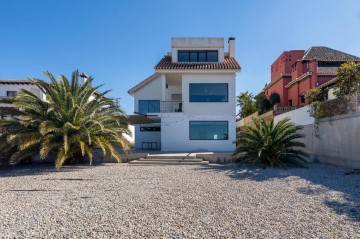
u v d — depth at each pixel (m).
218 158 17.64
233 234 5.17
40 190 9.51
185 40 25.42
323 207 6.89
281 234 5.12
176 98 29.12
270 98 34.69
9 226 5.79
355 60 31.30
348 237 4.94
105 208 7.11
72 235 5.25
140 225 5.75
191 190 9.21
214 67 23.31
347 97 13.82
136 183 10.67
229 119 23.16
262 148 14.52
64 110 15.45
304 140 18.31
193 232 5.30
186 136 23.03
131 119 21.88
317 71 29.20
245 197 8.12
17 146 15.24
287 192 8.73
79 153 17.27
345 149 13.85
